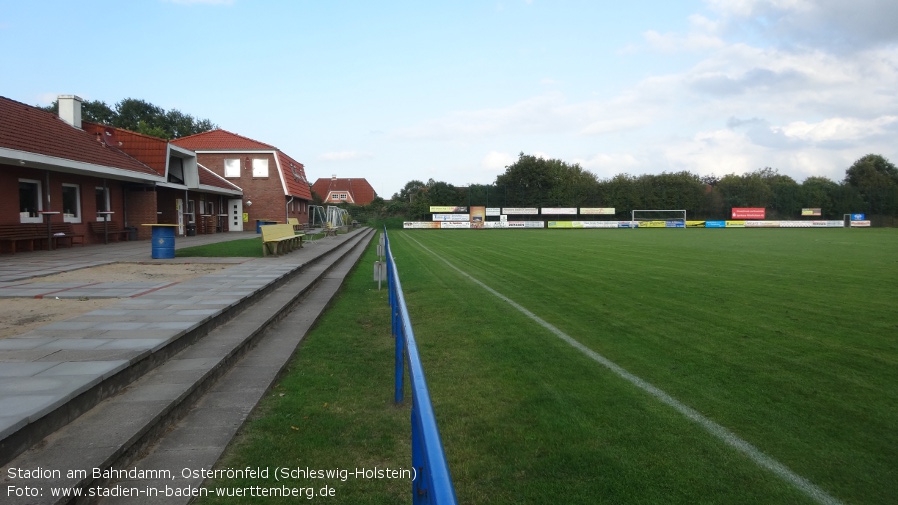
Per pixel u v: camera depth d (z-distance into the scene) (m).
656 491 3.26
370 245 31.58
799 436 4.04
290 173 40.03
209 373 4.91
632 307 9.57
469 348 6.86
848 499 3.16
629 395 4.96
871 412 4.50
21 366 4.28
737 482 3.36
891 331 7.54
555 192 60.25
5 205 15.81
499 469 3.58
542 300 10.52
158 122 61.56
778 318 8.48
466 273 15.61
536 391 5.12
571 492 3.27
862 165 80.31
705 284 12.49
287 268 12.79
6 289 8.84
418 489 2.28
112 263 13.37
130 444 3.38
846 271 15.14
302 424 4.26
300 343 7.00
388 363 6.25
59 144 17.47
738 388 5.13
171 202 26.50
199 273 11.61
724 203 61.12
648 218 60.59
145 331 5.66
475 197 59.12
